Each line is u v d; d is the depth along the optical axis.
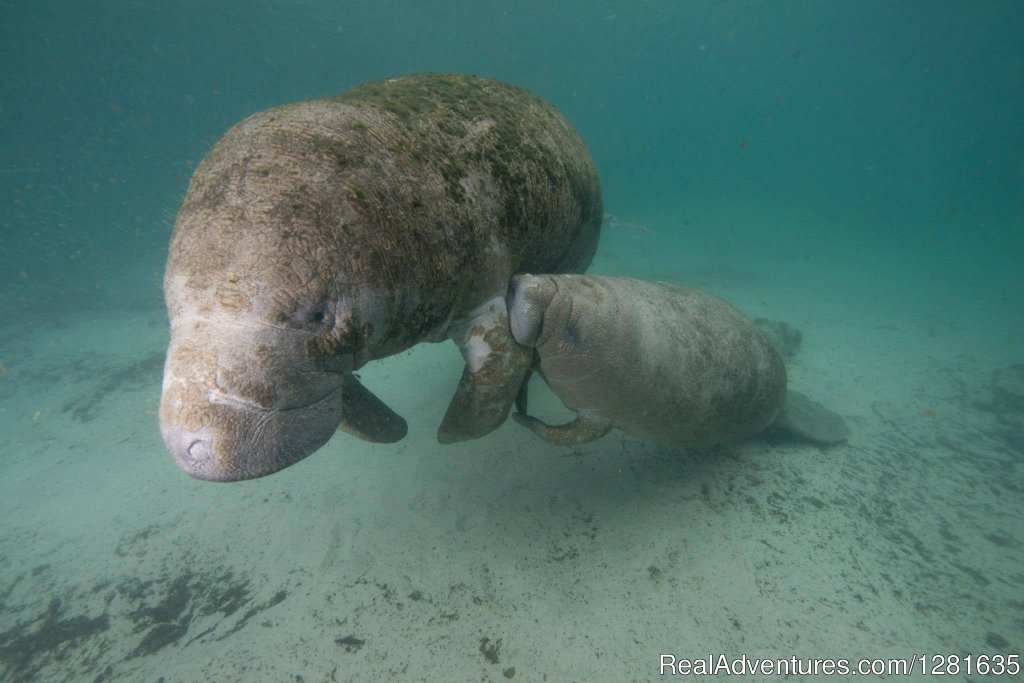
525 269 2.64
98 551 4.38
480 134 2.24
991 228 30.59
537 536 4.06
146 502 4.91
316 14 32.53
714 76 83.75
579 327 2.71
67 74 46.06
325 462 5.11
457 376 6.48
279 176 1.50
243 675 3.18
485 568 3.81
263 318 1.39
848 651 3.25
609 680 3.09
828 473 4.91
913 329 10.56
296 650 3.31
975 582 3.84
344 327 1.56
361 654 3.27
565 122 3.06
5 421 7.10
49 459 5.94
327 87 60.03
